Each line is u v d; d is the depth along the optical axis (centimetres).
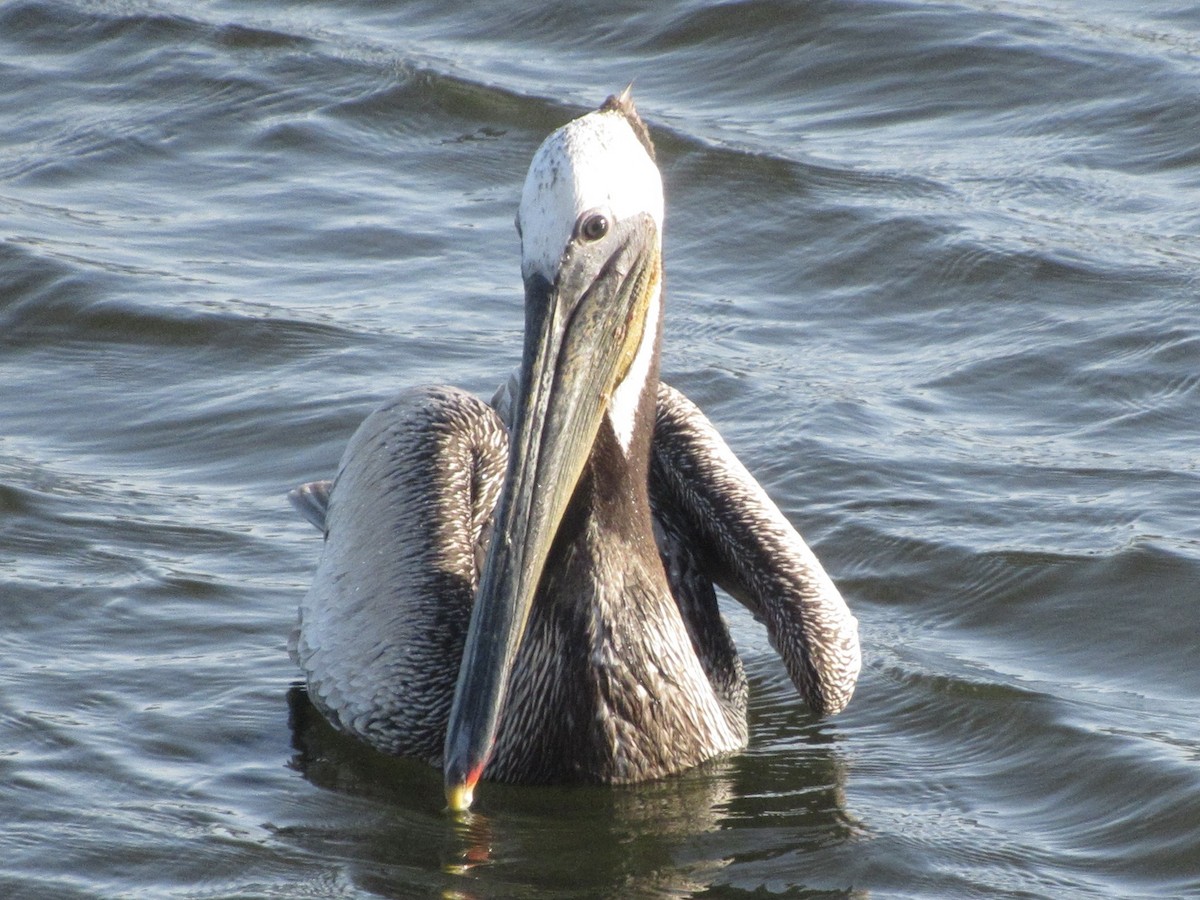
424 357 1537
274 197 1869
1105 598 1182
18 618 1155
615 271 952
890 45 2092
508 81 2086
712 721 1040
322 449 1397
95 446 1413
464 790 932
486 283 1688
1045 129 1933
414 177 1920
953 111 1981
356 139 1994
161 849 920
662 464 1120
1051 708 1059
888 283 1672
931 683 1106
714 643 1102
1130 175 1836
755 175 1848
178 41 2212
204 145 1989
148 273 1681
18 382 1516
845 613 1074
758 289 1684
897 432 1413
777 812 976
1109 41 2077
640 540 1012
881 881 898
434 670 1028
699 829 958
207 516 1303
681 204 1817
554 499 939
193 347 1560
